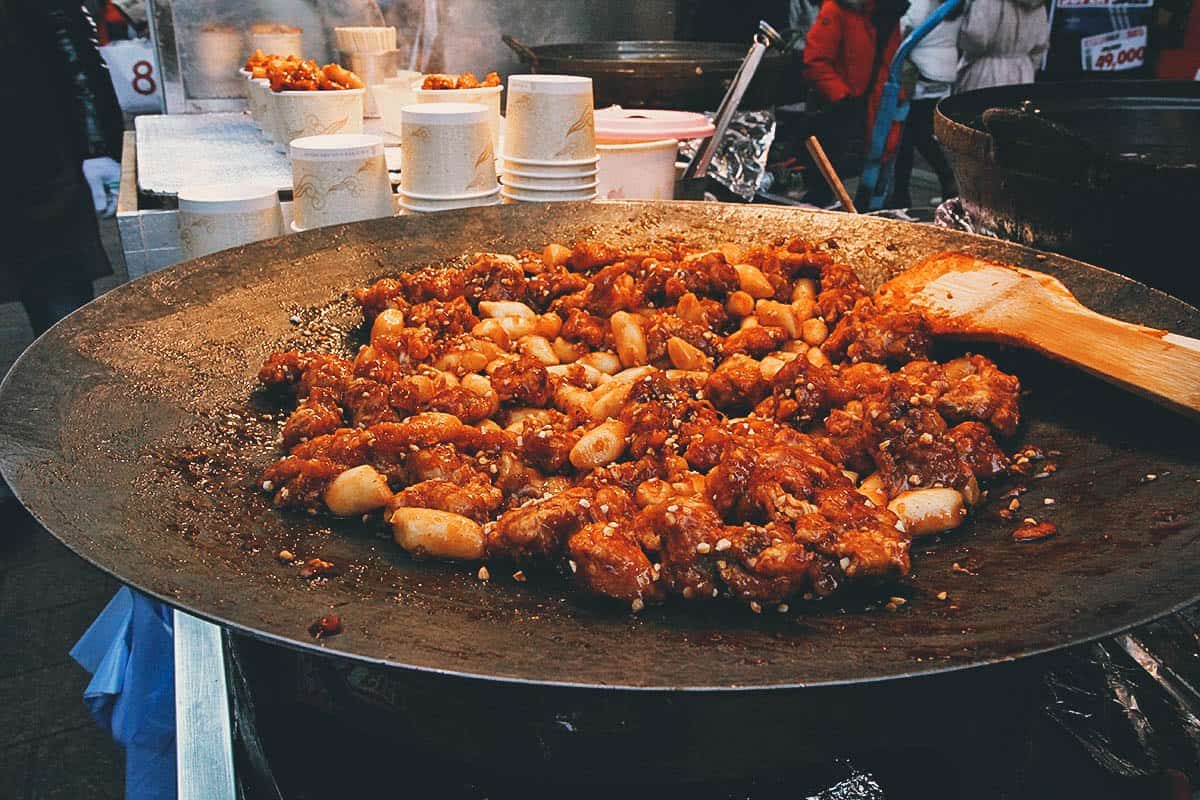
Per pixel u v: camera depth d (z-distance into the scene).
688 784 0.58
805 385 0.74
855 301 0.89
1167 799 0.64
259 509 0.64
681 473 0.67
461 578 0.59
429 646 0.47
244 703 0.65
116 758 1.19
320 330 0.85
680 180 1.25
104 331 0.73
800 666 0.45
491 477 0.69
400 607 0.53
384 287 0.86
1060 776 0.65
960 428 0.71
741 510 0.64
